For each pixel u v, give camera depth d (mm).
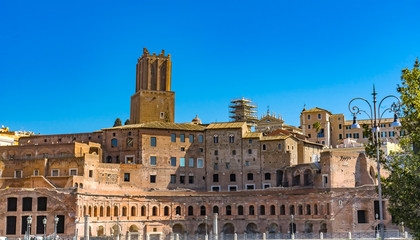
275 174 160625
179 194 157500
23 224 131625
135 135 163250
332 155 146000
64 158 148250
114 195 147625
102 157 164125
